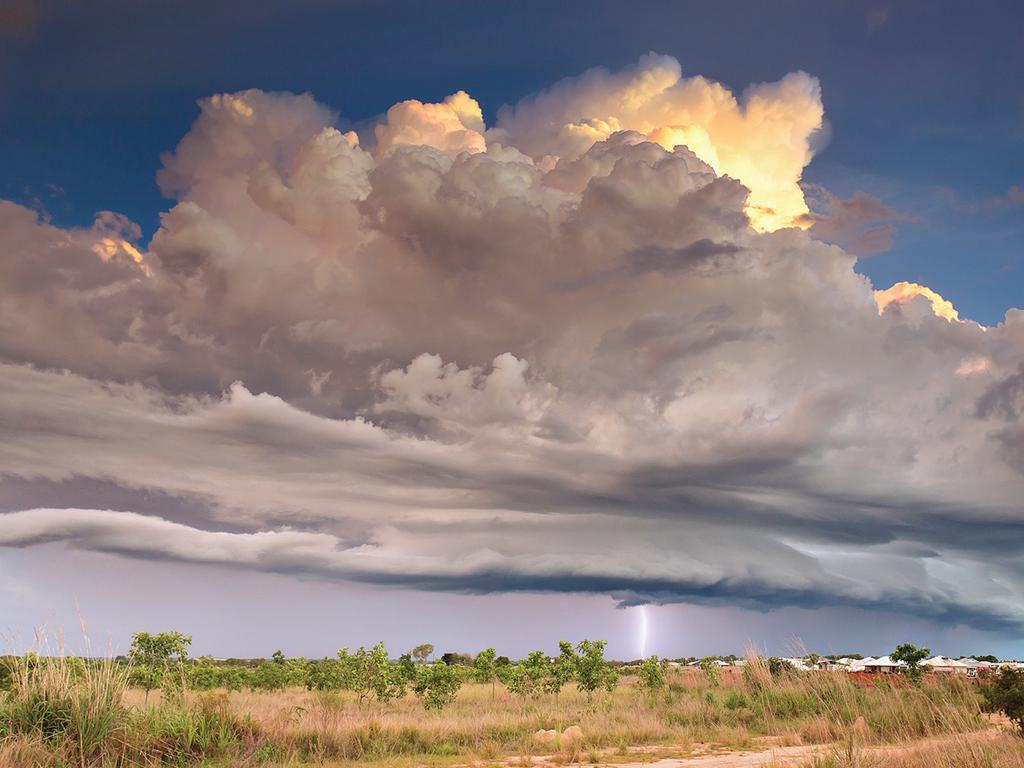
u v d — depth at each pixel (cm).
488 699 4097
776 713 2291
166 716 1517
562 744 1975
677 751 1880
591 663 4400
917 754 1169
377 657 4006
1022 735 1420
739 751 1828
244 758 1473
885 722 1770
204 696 1738
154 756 1366
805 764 1239
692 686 3384
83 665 1480
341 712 2156
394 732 2006
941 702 1731
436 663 3644
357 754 1808
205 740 1495
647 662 4019
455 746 2002
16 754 1226
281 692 4550
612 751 1914
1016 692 1530
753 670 2598
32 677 1395
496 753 1900
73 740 1323
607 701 3462
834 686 2277
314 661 5247
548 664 4572
